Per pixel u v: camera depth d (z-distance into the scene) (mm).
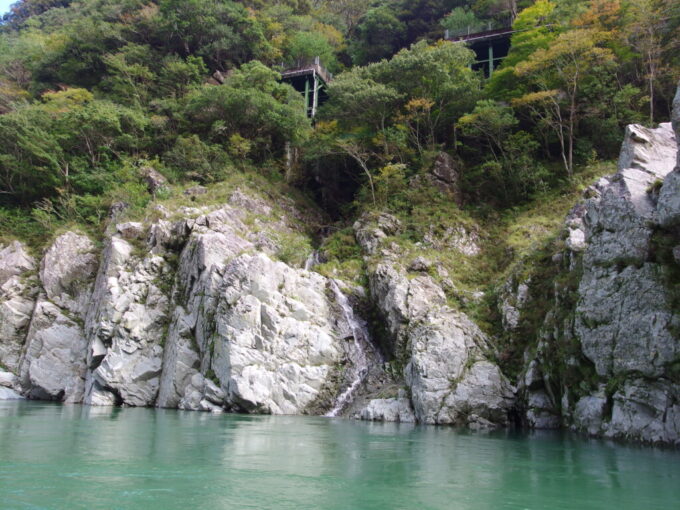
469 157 38562
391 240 31250
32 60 61469
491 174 34781
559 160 35750
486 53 51188
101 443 13148
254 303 24172
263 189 39625
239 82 44125
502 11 56406
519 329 22016
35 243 36406
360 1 77812
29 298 33094
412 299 25422
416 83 38094
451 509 7766
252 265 24984
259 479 9492
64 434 14672
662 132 20391
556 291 19438
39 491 8297
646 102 34062
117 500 7875
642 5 33812
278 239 33500
